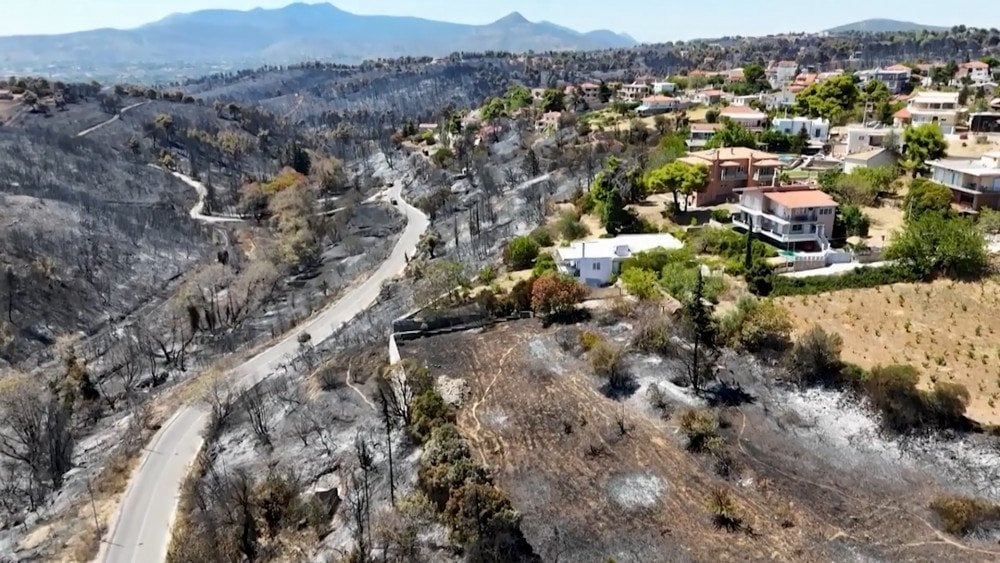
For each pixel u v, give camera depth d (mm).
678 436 52688
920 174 102875
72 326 102562
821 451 50500
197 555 49094
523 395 60094
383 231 144250
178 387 81312
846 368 56750
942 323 63844
